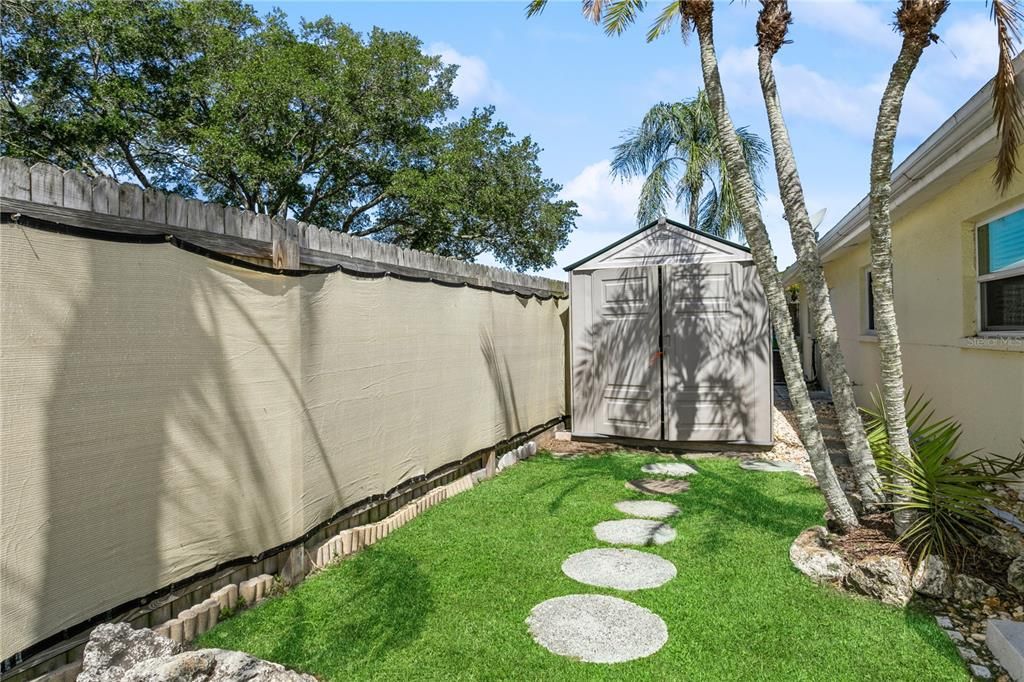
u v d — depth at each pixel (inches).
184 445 112.0
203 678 84.0
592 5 190.9
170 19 641.6
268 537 133.5
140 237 103.0
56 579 88.7
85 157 621.3
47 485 87.5
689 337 300.0
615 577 146.2
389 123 721.6
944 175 210.7
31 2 564.4
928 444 157.3
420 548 167.0
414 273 202.4
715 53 165.5
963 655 110.9
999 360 201.8
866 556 140.6
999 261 210.2
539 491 228.8
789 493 219.8
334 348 158.1
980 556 139.3
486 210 794.2
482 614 127.1
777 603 131.5
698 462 279.0
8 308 82.8
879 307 149.6
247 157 597.9
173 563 109.7
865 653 111.3
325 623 122.6
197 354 115.0
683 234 302.4
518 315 288.8
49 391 88.1
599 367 318.0
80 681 81.4
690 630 119.9
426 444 204.8
